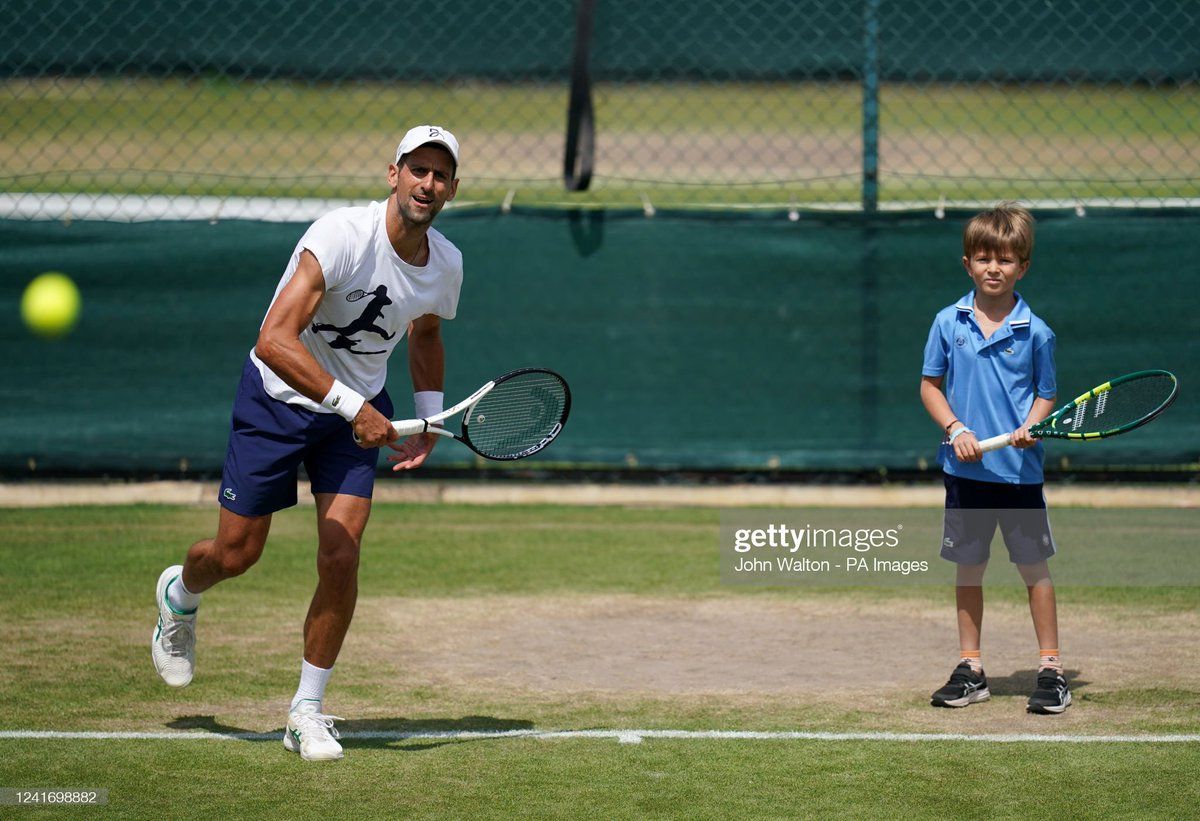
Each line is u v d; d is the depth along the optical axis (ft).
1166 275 86.33
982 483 55.11
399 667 59.26
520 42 105.81
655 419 89.81
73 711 52.70
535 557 78.54
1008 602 70.54
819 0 92.94
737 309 88.94
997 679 57.93
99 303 88.43
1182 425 87.10
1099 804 43.57
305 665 48.47
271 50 100.27
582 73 91.09
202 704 53.72
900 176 92.84
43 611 66.69
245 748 48.78
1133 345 86.69
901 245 87.97
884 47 92.32
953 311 56.54
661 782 45.52
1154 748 49.01
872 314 88.43
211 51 99.50
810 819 42.34
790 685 56.95
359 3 101.71
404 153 46.24
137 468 89.35
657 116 182.60
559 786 45.14
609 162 166.40
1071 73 92.27
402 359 89.86
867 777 46.03
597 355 89.51
